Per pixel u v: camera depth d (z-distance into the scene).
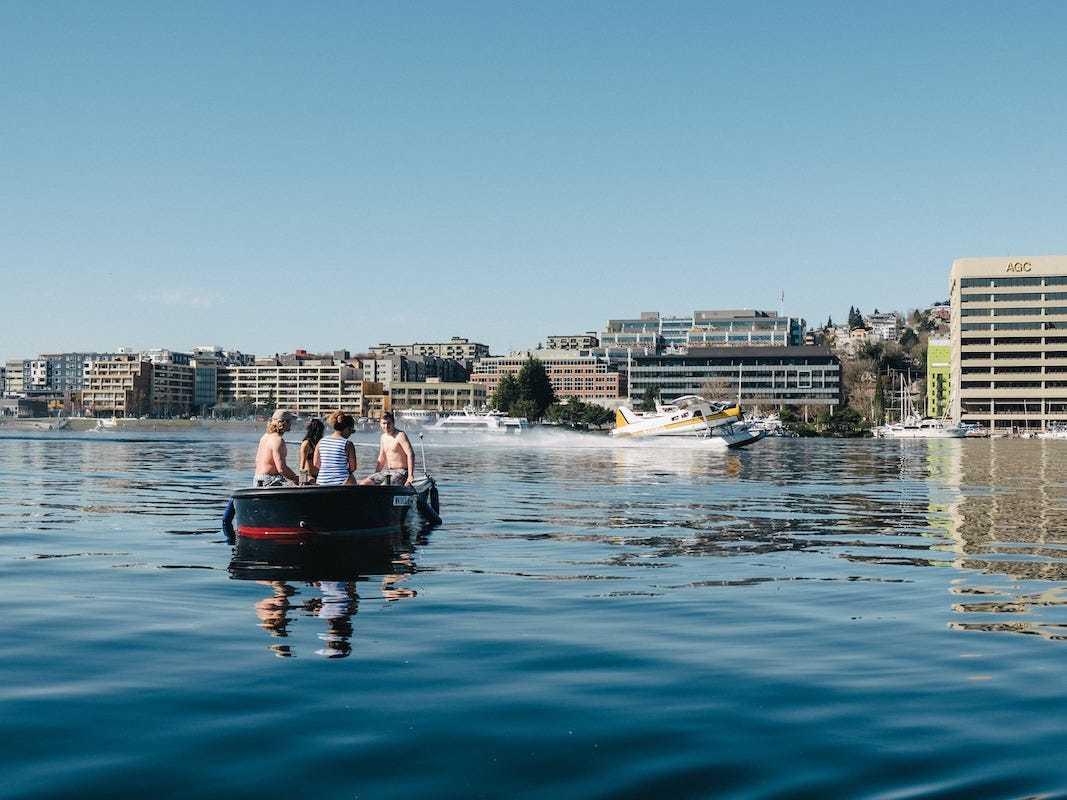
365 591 11.28
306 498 15.48
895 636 9.12
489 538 16.61
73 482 31.94
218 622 9.53
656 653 8.38
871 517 21.31
